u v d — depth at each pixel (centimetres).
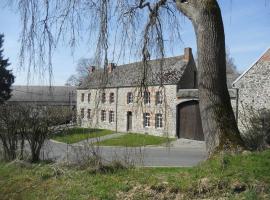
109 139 3097
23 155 1098
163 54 895
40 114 1124
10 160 1050
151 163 1781
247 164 676
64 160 896
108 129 4469
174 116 3434
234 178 639
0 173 841
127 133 3838
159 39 889
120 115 4266
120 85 4244
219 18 775
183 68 3566
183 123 3391
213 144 753
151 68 907
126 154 1170
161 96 954
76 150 896
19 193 712
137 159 1100
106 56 788
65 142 1059
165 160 1947
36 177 792
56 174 800
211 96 766
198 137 3219
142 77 906
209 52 767
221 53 771
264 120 1252
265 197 585
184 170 761
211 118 761
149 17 886
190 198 614
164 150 2548
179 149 2645
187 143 3045
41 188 721
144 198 628
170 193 634
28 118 1107
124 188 671
